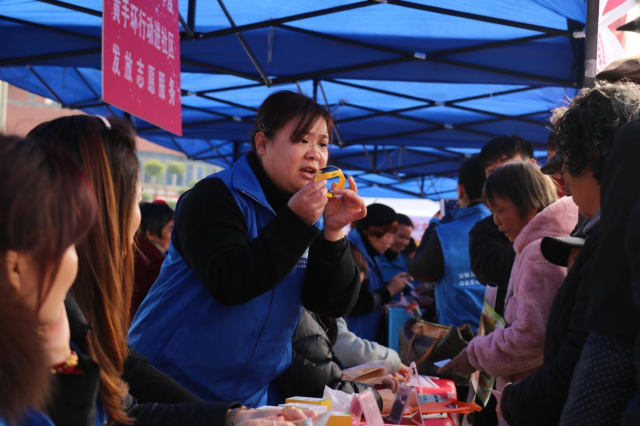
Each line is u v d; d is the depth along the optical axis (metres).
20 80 7.65
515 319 2.24
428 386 2.92
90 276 1.24
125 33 2.32
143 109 2.48
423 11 5.11
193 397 1.61
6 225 0.75
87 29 5.54
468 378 3.21
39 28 5.56
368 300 4.04
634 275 1.02
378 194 15.04
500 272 2.88
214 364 1.98
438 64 5.89
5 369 0.78
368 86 7.28
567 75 5.65
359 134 9.22
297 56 5.85
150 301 2.08
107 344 1.25
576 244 1.84
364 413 1.81
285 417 1.32
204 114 8.73
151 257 3.61
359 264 3.91
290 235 1.81
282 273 1.83
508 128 8.38
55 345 0.94
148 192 43.59
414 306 3.78
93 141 1.26
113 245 1.26
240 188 2.02
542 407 1.50
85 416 0.97
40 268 0.78
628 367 1.15
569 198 2.24
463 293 3.61
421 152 11.61
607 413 1.16
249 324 2.00
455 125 8.49
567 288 1.54
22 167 0.77
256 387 2.07
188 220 1.99
